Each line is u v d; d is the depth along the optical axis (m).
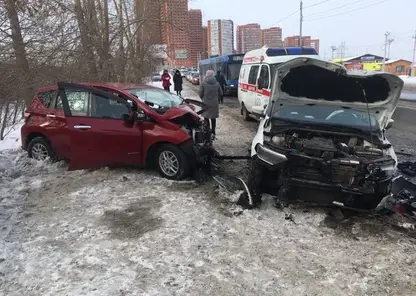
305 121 5.40
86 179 5.88
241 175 6.07
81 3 13.12
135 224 4.34
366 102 5.46
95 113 6.14
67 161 6.76
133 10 18.36
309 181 4.39
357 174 4.32
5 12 8.53
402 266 3.51
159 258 3.62
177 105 6.67
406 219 4.46
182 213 4.62
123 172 6.20
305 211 4.67
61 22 10.72
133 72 20.03
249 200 4.75
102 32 14.83
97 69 14.46
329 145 4.71
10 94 9.00
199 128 6.13
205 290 3.14
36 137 6.84
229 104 18.09
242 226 4.29
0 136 9.20
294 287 3.19
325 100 5.73
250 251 3.76
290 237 4.05
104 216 4.58
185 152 5.68
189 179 5.85
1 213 4.68
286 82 5.50
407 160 7.16
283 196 4.55
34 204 4.99
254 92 11.12
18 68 8.88
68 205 4.93
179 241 3.94
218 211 4.68
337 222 4.41
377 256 3.69
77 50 11.80
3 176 6.13
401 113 14.16
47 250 3.78
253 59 12.00
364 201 4.45
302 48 10.85
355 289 3.17
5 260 3.58
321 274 3.38
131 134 5.93
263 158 4.61
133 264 3.51
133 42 19.88
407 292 3.13
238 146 8.50
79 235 4.09
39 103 6.86
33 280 3.27
